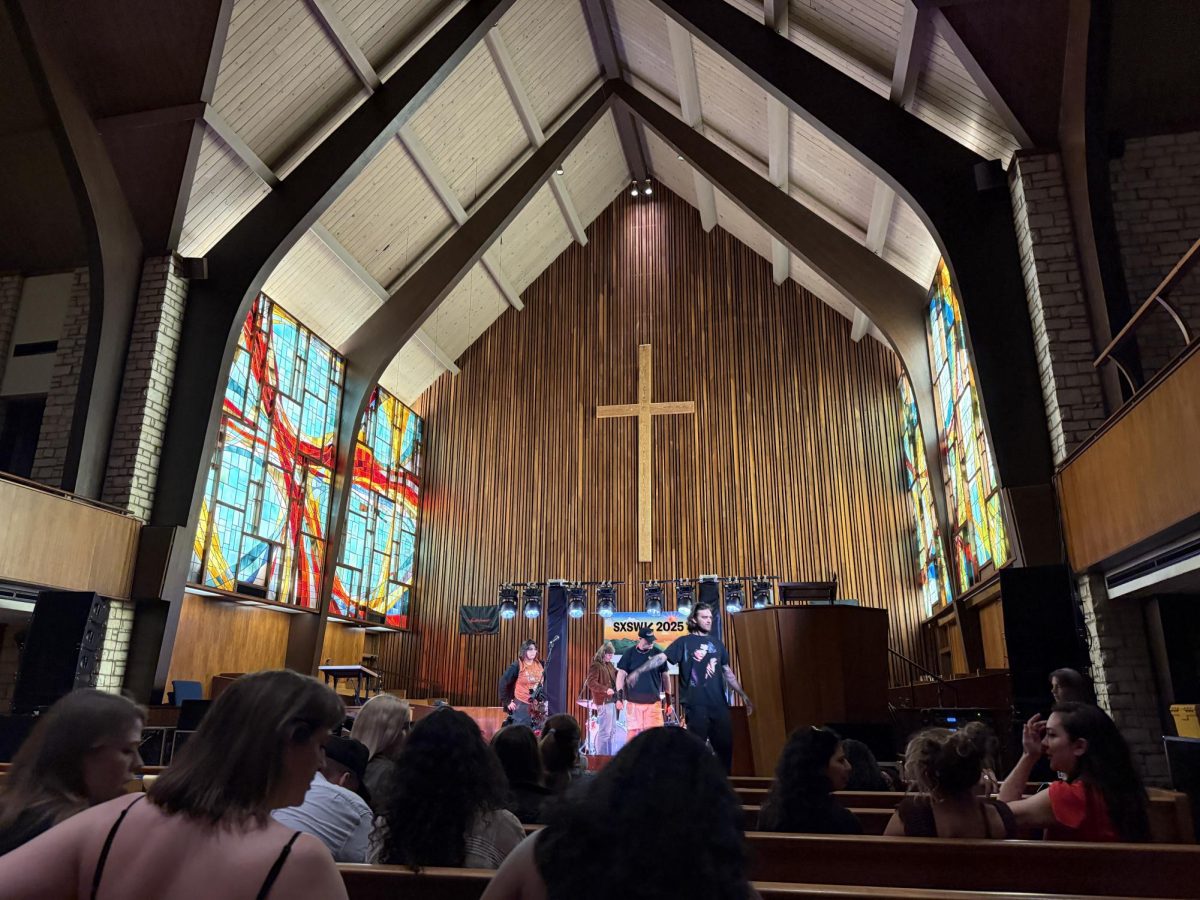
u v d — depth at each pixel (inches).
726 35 398.3
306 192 421.7
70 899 44.7
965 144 381.7
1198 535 223.5
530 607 611.8
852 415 628.1
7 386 414.0
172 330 401.4
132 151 380.5
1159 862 91.1
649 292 690.2
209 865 43.7
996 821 105.3
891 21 357.1
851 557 597.3
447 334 673.6
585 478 651.5
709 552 614.2
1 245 424.8
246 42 377.4
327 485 555.2
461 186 571.8
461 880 76.7
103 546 348.8
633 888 39.2
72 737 74.6
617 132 653.3
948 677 543.8
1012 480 318.7
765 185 536.4
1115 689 281.1
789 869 99.5
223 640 466.3
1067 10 305.6
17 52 346.3
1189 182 318.0
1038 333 324.8
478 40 443.2
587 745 438.3
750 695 284.8
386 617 612.1
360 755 114.9
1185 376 212.4
